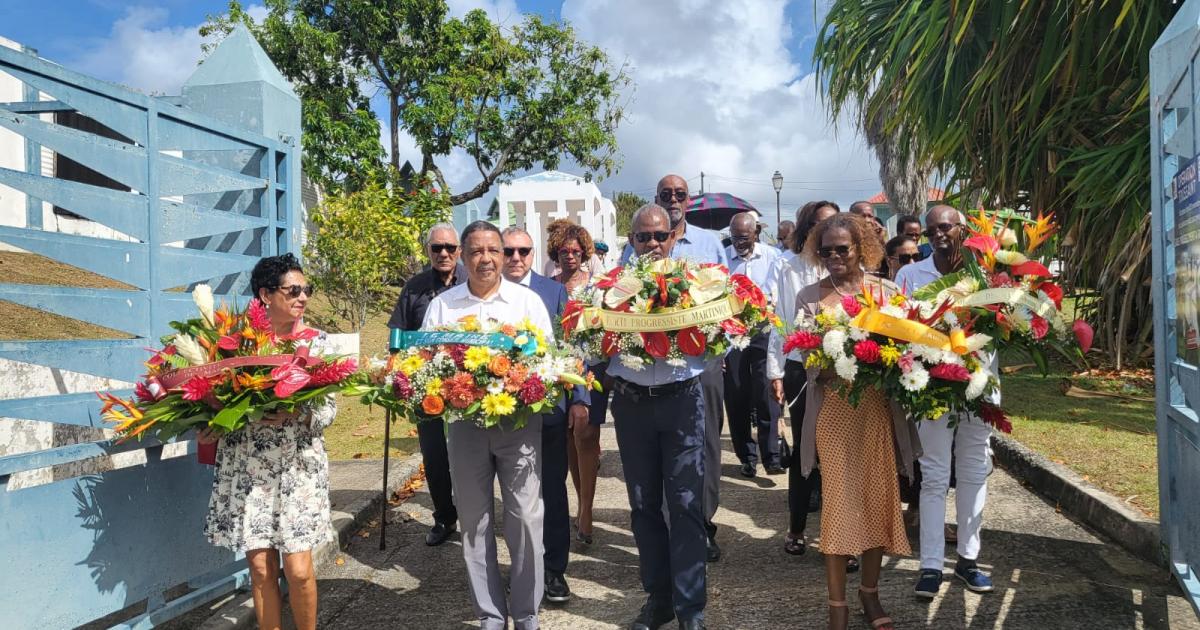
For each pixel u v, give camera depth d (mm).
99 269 3525
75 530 3195
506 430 3549
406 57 20781
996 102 9281
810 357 3457
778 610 3916
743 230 6617
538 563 3633
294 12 20344
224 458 3326
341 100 20297
